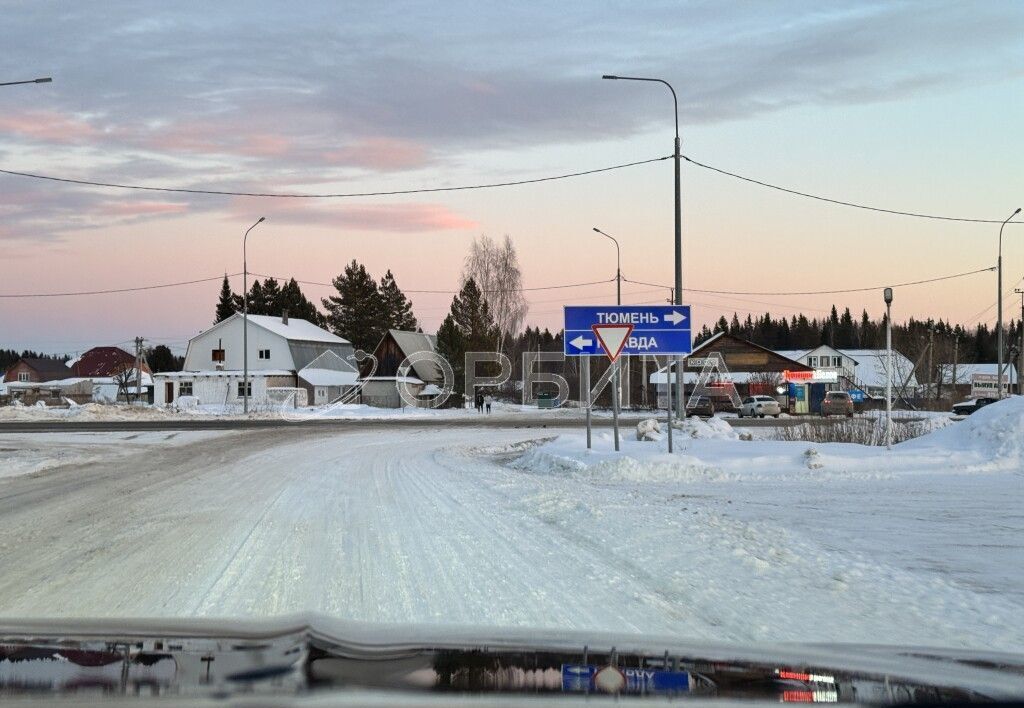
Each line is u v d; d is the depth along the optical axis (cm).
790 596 782
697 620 682
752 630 652
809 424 3694
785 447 2469
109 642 290
